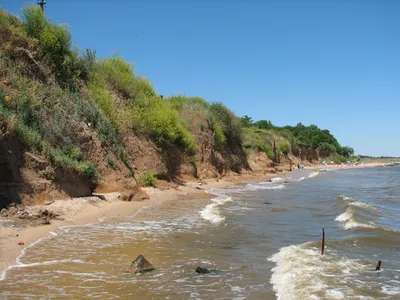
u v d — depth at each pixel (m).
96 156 15.26
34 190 11.16
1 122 10.51
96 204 13.05
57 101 14.87
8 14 15.86
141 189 17.06
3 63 13.50
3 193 10.19
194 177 26.45
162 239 9.54
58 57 17.02
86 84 19.06
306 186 29.20
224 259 7.94
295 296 5.77
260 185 28.92
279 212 14.75
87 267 7.05
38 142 12.12
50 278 6.36
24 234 8.86
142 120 22.17
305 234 10.63
